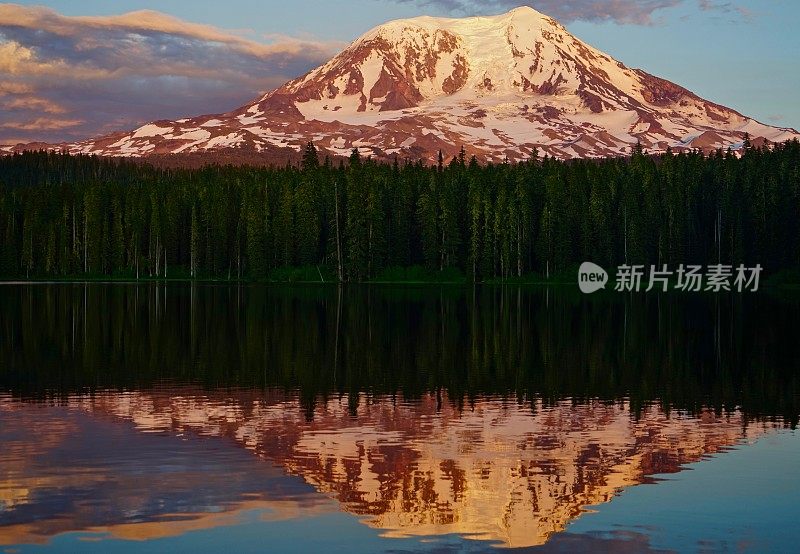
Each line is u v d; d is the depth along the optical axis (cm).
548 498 2050
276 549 1727
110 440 2552
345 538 1789
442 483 2155
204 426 2756
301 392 3419
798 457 2420
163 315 7094
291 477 2191
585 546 1758
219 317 6906
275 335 5544
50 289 11688
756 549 1744
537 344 5097
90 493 2034
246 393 3384
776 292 11219
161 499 2005
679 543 1773
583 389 3538
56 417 2883
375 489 2100
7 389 3453
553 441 2594
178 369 4031
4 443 2502
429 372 3984
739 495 2073
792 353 4716
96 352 4638
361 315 7188
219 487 2097
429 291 11331
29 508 1930
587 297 10156
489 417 2941
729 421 2905
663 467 2316
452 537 1805
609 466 2320
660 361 4381
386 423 2831
